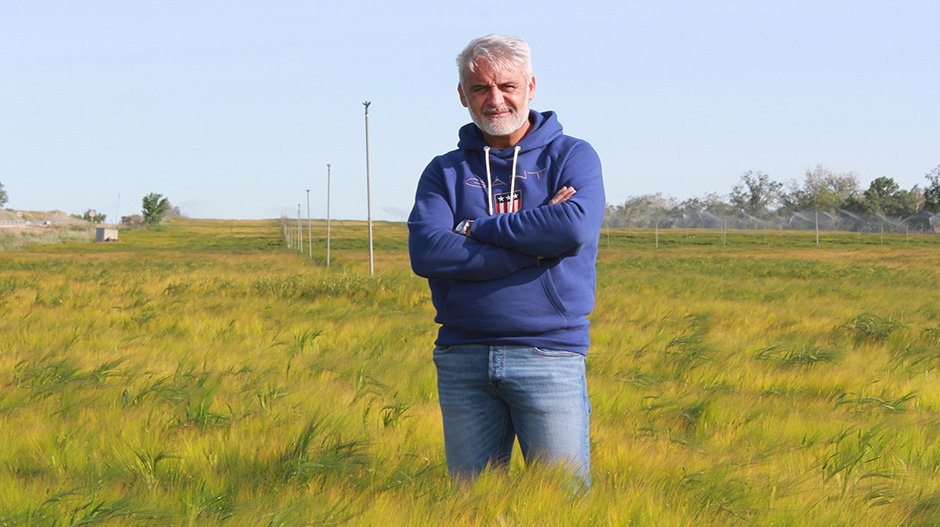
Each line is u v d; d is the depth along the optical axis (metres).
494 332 3.32
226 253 79.06
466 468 3.55
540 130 3.47
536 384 3.32
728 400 7.13
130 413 5.86
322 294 22.33
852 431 5.79
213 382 6.79
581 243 3.23
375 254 75.25
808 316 16.41
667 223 179.12
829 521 3.70
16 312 15.19
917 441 5.76
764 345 11.28
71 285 25.30
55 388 6.88
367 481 4.16
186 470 4.41
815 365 9.41
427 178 3.59
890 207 159.25
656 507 3.49
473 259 3.26
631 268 42.38
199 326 12.73
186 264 48.78
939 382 8.61
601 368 9.09
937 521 3.89
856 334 13.24
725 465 4.41
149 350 9.67
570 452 3.40
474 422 3.49
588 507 3.31
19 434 5.20
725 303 19.62
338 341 11.40
